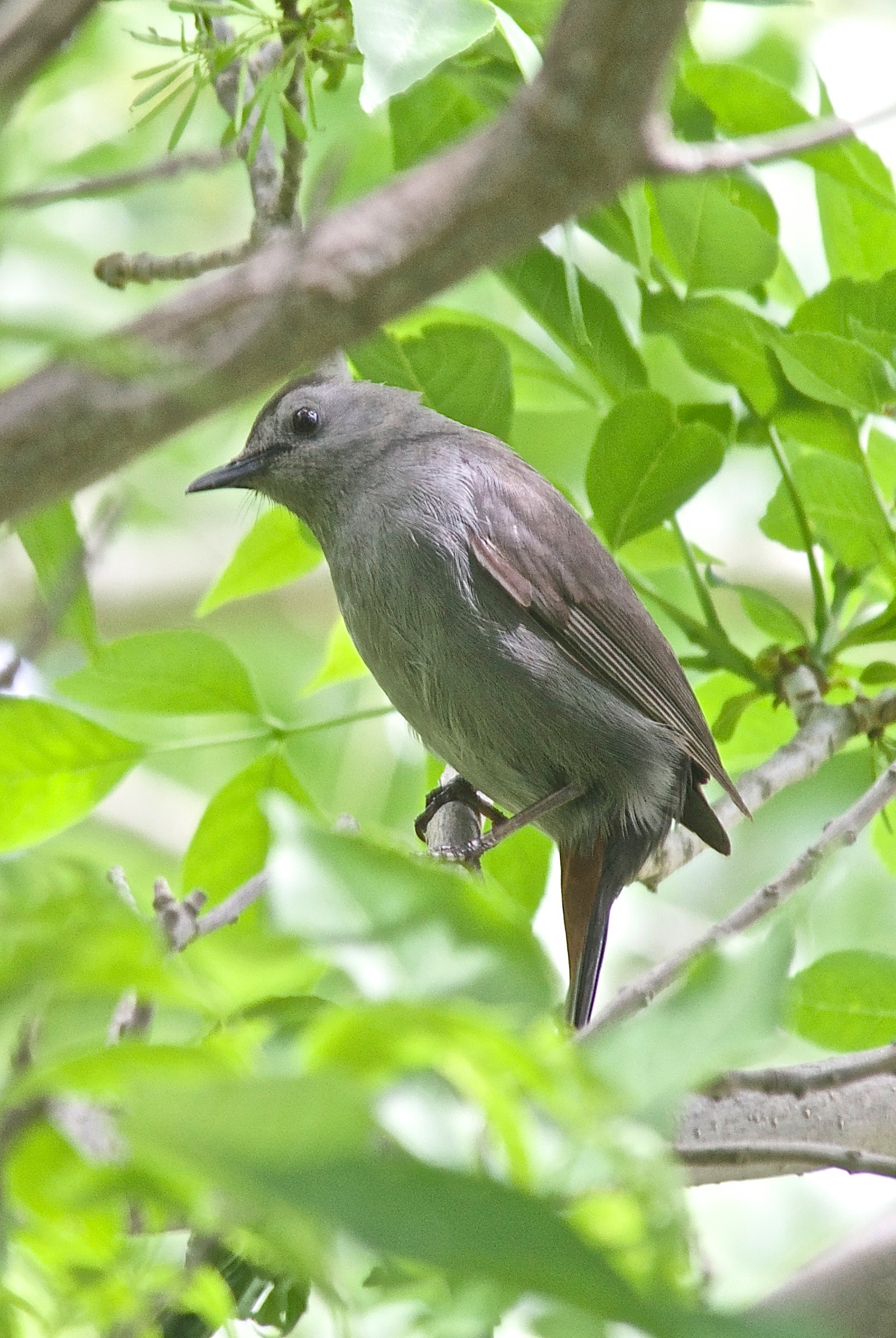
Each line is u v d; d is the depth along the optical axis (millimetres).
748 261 9234
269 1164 2939
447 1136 3574
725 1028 3631
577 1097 3438
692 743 9633
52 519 6434
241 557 10219
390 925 3754
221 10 8016
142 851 14367
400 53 6402
